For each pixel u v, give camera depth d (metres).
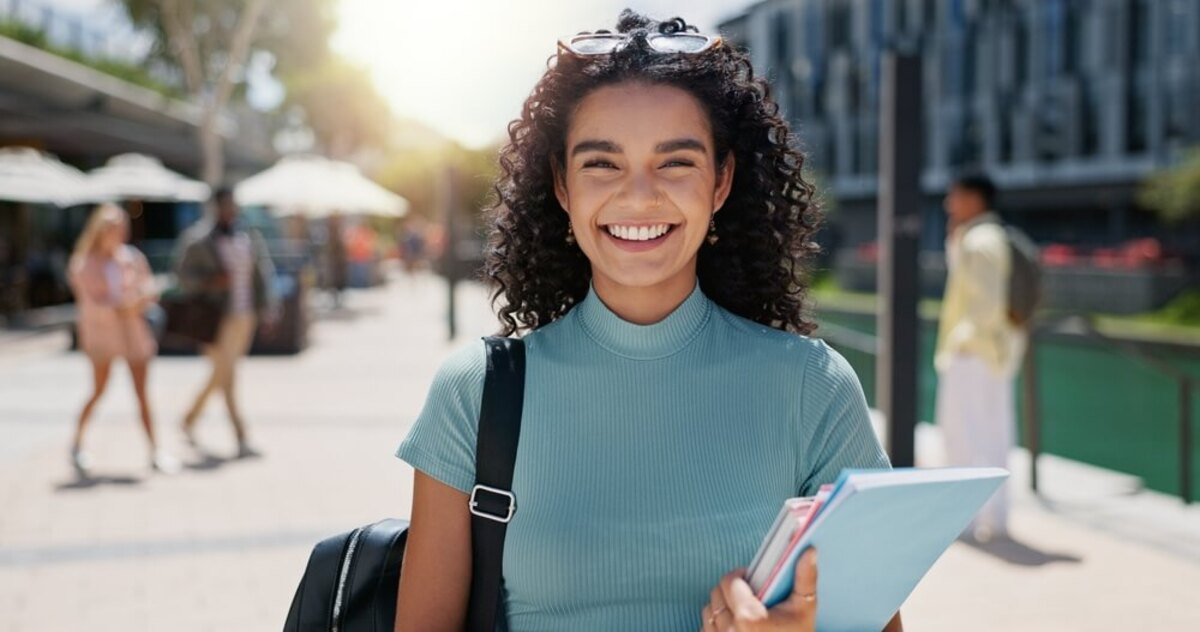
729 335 1.59
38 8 23.91
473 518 1.52
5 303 17.48
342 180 19.20
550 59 1.61
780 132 1.72
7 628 4.19
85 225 23.25
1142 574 4.81
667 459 1.51
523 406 1.53
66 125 19.84
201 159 26.91
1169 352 18.61
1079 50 38.91
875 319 25.19
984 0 42.28
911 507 1.22
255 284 7.83
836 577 1.27
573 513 1.49
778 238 1.73
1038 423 6.25
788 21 51.09
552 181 1.71
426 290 29.75
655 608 1.49
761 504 1.51
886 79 6.02
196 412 7.75
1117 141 37.62
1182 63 35.41
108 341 6.90
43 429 8.42
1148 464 9.97
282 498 6.30
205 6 26.09
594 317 1.56
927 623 4.23
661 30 1.63
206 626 4.24
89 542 5.36
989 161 42.44
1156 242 32.31
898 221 6.02
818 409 1.54
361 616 1.75
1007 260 5.22
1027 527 5.55
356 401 10.11
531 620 1.51
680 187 1.51
